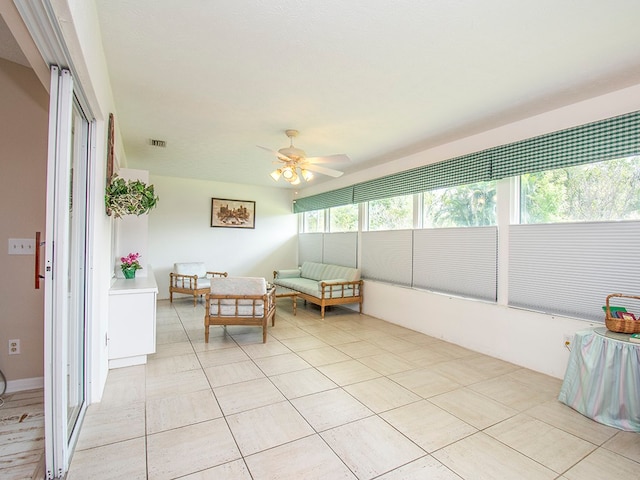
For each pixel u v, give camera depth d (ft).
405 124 10.62
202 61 7.09
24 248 7.80
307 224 23.67
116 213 8.76
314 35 6.13
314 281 19.45
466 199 12.18
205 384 8.41
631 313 7.73
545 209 9.75
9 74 7.72
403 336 13.06
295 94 8.61
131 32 6.10
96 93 5.76
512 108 9.24
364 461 5.56
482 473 5.33
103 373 8.05
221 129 11.30
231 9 5.46
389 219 15.98
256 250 22.91
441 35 6.06
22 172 7.82
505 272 10.60
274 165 16.55
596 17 5.46
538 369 9.59
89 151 6.71
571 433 6.52
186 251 20.59
